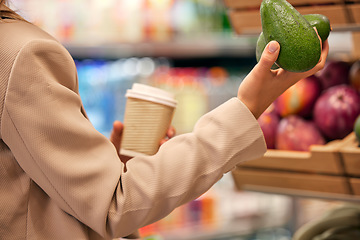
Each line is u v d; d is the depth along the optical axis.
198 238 2.33
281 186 1.28
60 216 0.81
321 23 0.81
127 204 0.78
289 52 0.73
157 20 2.31
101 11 2.28
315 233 1.44
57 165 0.75
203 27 2.36
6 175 0.81
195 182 0.79
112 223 0.77
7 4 0.94
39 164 0.75
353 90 1.29
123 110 2.37
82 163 0.76
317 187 1.22
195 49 2.47
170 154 0.79
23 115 0.74
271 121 1.34
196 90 2.43
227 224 2.44
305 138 1.28
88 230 0.83
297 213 2.17
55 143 0.75
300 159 1.22
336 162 1.17
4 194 0.80
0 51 0.76
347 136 1.28
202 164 0.79
